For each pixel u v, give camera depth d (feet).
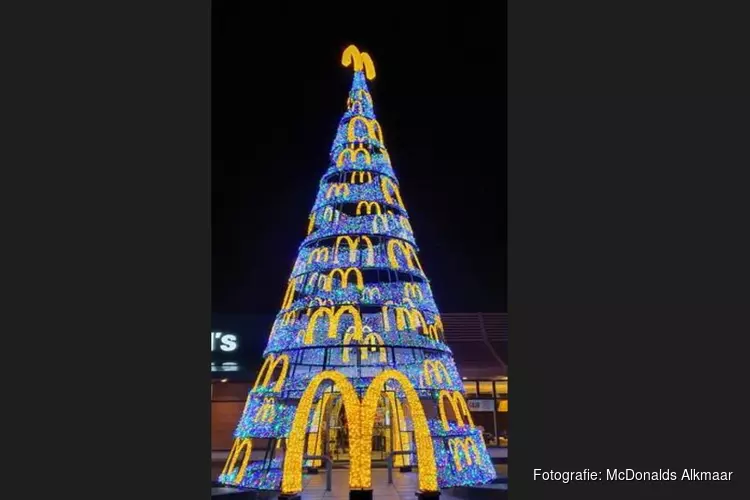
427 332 77.61
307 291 77.77
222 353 141.18
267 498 71.10
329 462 68.74
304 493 66.59
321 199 79.66
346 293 70.79
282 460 66.23
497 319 157.38
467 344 151.53
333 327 68.18
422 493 59.06
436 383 70.44
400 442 85.56
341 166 80.33
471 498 70.95
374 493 65.36
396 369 66.18
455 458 66.74
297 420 60.39
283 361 71.97
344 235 74.49
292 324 73.36
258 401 70.18
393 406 87.40
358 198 77.56
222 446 133.69
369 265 73.46
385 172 81.00
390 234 75.15
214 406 136.46
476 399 144.25
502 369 142.61
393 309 76.84
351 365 80.12
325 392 90.68
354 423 58.23
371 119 85.20
